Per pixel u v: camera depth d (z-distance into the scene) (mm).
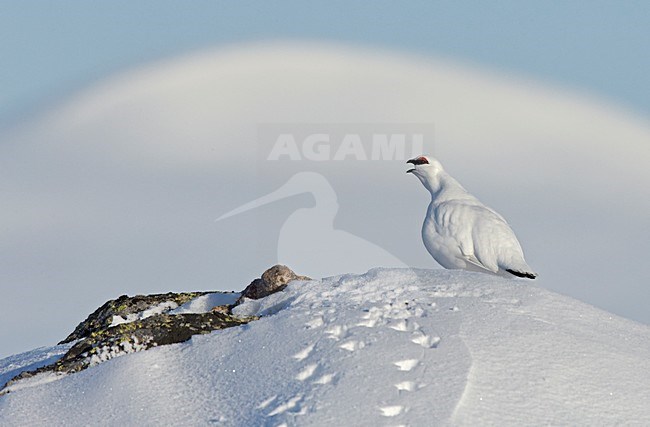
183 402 11430
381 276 14609
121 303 16328
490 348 12180
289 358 11930
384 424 10344
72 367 12969
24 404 12031
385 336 12266
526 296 14070
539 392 11375
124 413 11344
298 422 10438
